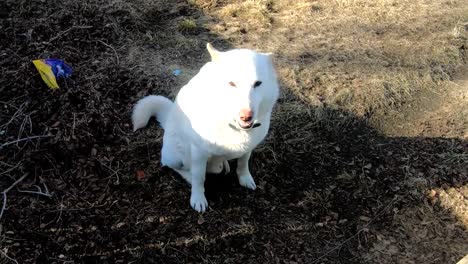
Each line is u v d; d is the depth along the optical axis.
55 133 1.86
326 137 1.99
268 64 1.39
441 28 2.55
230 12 2.56
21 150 1.80
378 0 2.72
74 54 2.17
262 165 1.87
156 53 2.26
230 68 1.33
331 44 2.41
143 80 2.10
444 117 2.10
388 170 1.89
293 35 2.46
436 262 1.62
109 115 1.96
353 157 1.93
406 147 1.97
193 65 2.21
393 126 2.06
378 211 1.76
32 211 1.64
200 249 1.61
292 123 2.01
